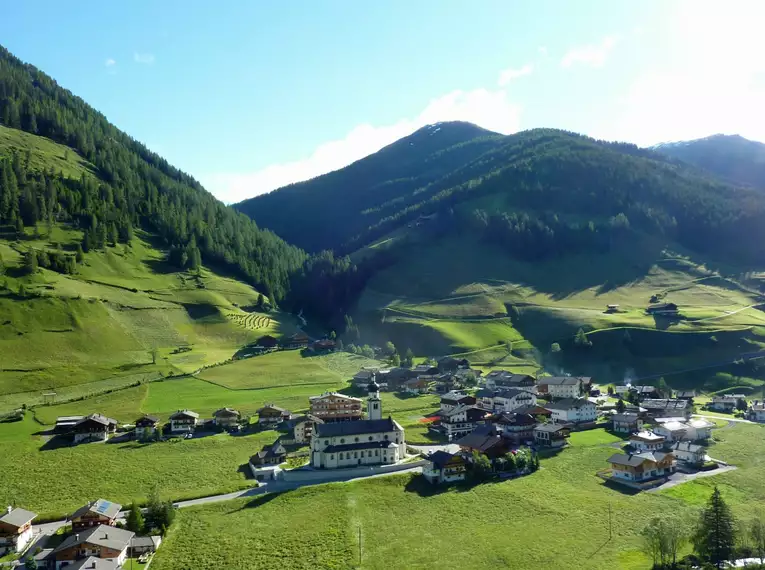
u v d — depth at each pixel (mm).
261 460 135125
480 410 166875
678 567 83250
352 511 107500
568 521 101625
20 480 124250
